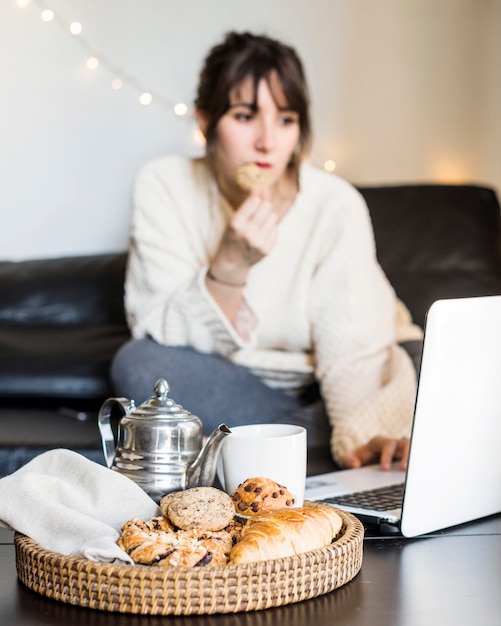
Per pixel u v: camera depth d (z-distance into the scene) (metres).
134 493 0.87
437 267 2.46
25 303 2.62
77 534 0.80
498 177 2.98
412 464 0.94
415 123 2.98
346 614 0.72
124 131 2.96
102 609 0.73
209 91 2.02
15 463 1.66
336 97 2.97
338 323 1.94
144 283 2.09
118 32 2.95
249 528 0.78
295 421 1.90
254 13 2.95
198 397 1.86
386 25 2.96
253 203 1.92
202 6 2.94
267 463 0.93
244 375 1.92
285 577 0.74
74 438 1.73
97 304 2.62
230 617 0.71
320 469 1.61
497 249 2.49
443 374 0.95
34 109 2.97
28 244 3.00
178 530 0.82
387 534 0.98
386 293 2.08
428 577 0.83
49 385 2.22
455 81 2.97
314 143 2.97
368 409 1.70
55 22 2.95
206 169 2.13
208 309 1.94
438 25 2.96
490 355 1.01
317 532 0.78
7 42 2.96
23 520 0.82
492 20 2.97
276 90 1.96
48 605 0.75
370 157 2.98
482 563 0.87
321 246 2.02
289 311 2.00
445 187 2.57
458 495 1.01
